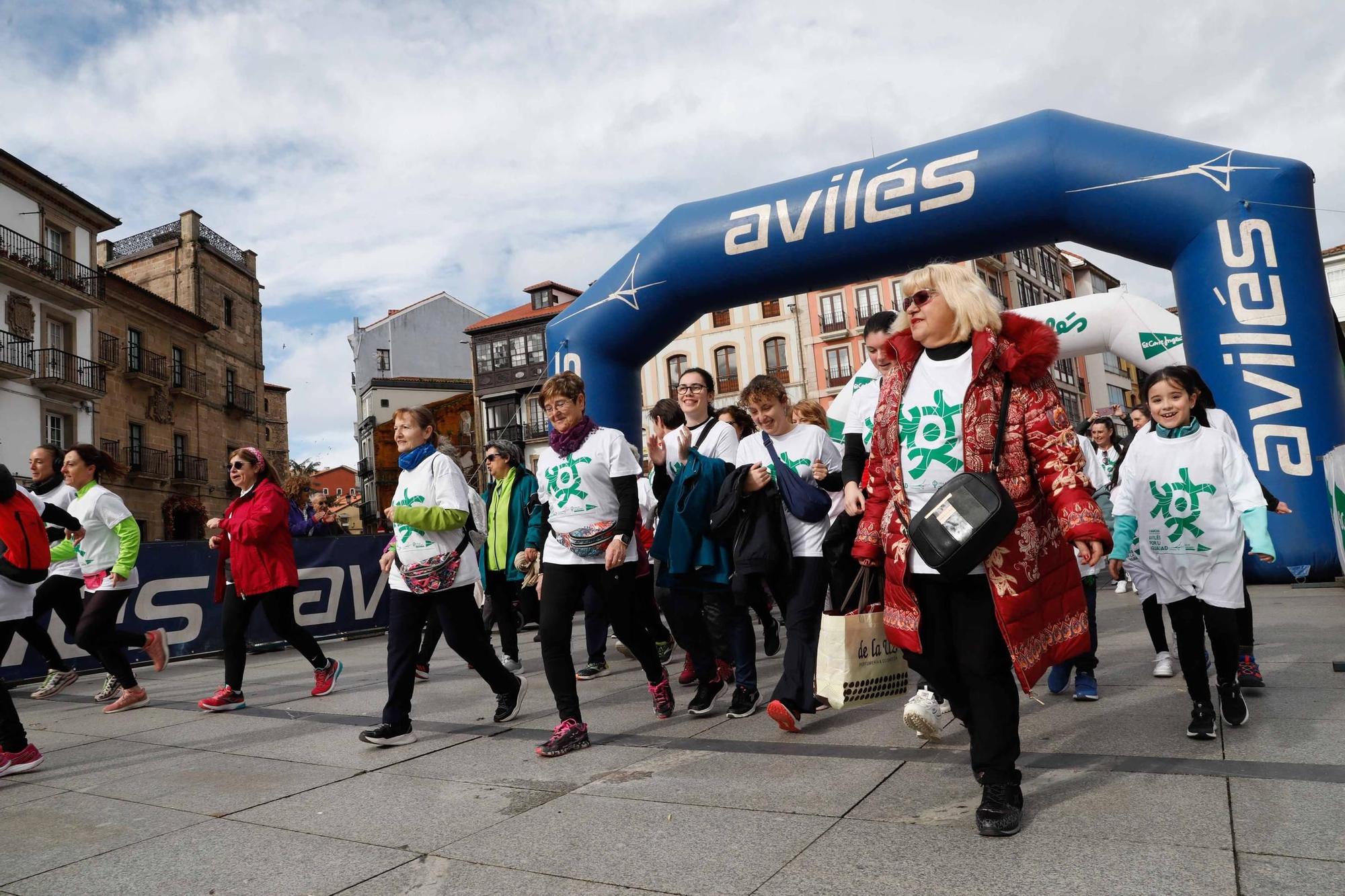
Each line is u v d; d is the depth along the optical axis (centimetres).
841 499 443
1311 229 884
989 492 248
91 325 2948
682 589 443
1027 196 891
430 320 5369
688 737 399
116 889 248
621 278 1100
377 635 1023
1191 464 364
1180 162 883
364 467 5094
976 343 266
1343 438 870
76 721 541
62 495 618
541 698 527
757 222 989
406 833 283
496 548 650
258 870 257
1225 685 353
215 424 3628
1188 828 238
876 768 321
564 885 231
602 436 417
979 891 208
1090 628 421
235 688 548
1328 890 195
